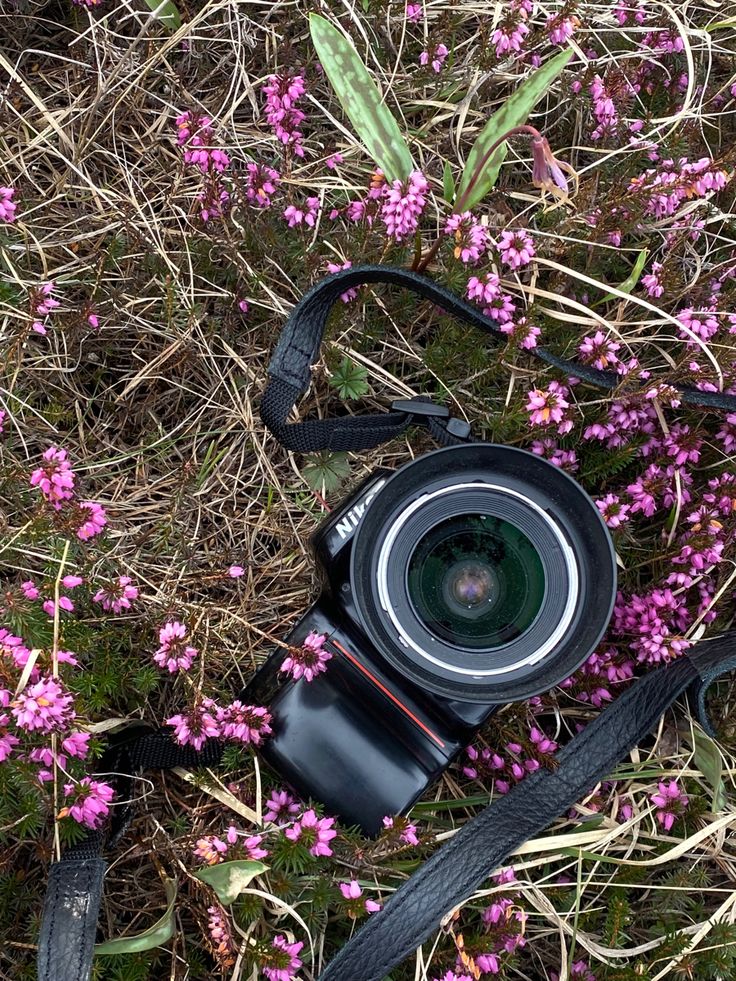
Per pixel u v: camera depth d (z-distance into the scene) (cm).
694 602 44
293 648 36
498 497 36
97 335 44
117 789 39
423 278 39
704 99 47
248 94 46
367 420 40
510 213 45
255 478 45
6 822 36
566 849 41
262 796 40
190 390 45
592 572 35
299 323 39
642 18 46
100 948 35
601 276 45
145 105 48
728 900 39
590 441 43
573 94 45
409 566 36
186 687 40
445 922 37
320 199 44
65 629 38
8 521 41
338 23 44
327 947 40
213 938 35
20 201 45
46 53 45
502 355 41
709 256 47
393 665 33
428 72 45
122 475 44
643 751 43
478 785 42
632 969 37
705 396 40
